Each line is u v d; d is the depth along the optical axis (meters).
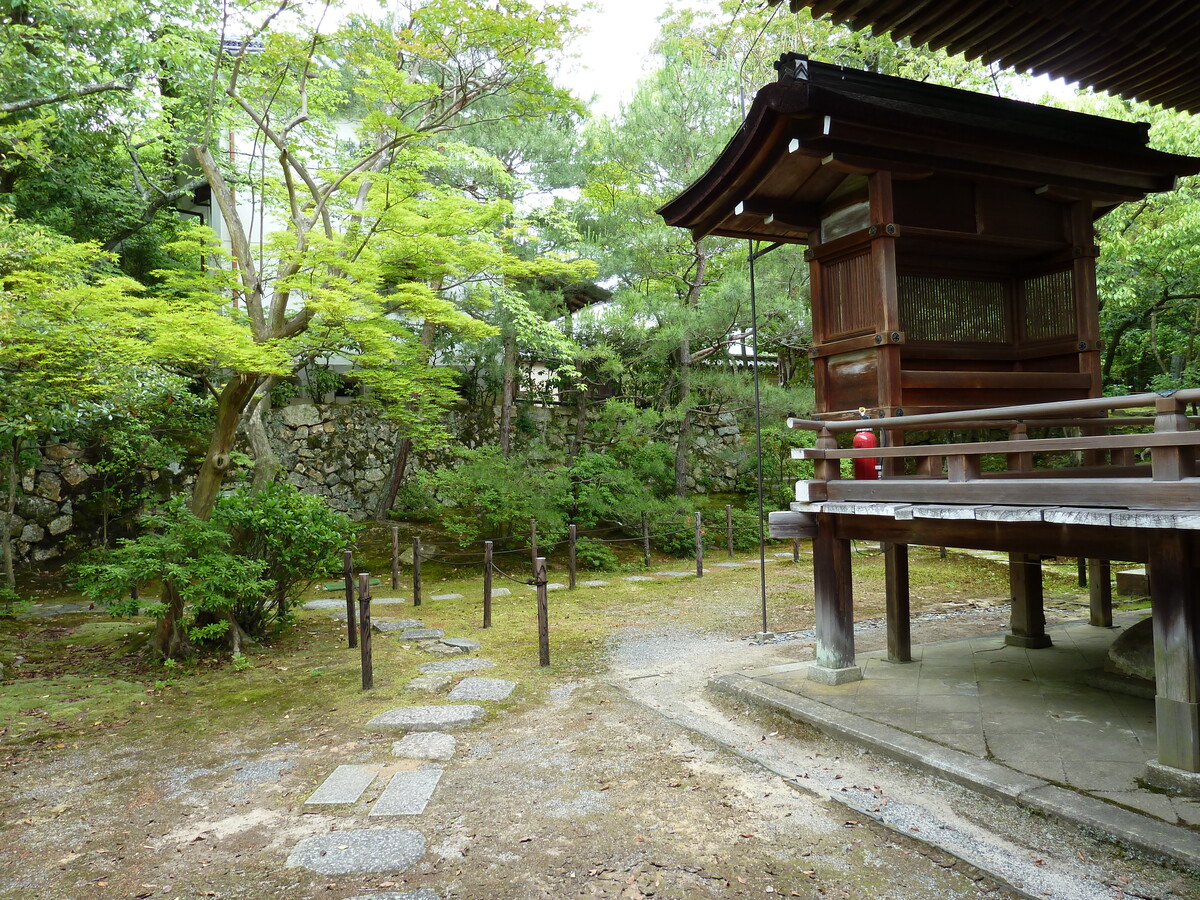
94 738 4.92
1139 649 5.11
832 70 4.66
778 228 5.73
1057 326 5.31
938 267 5.29
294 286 6.46
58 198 11.07
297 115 7.14
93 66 9.43
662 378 15.62
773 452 16.00
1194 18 3.74
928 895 2.86
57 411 7.30
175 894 3.02
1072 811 3.29
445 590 10.40
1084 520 3.27
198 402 9.79
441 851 3.29
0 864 3.31
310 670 6.45
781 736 4.60
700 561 11.38
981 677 5.45
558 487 12.02
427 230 7.27
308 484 13.07
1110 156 4.99
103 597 6.25
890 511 4.23
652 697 5.48
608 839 3.36
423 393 9.77
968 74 12.70
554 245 12.50
